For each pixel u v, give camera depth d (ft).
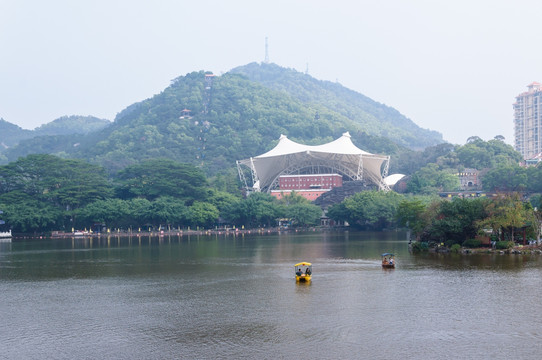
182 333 195.42
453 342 181.16
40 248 564.71
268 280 305.73
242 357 169.58
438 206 489.26
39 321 214.48
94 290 279.69
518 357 167.32
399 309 224.74
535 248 407.64
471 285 273.54
